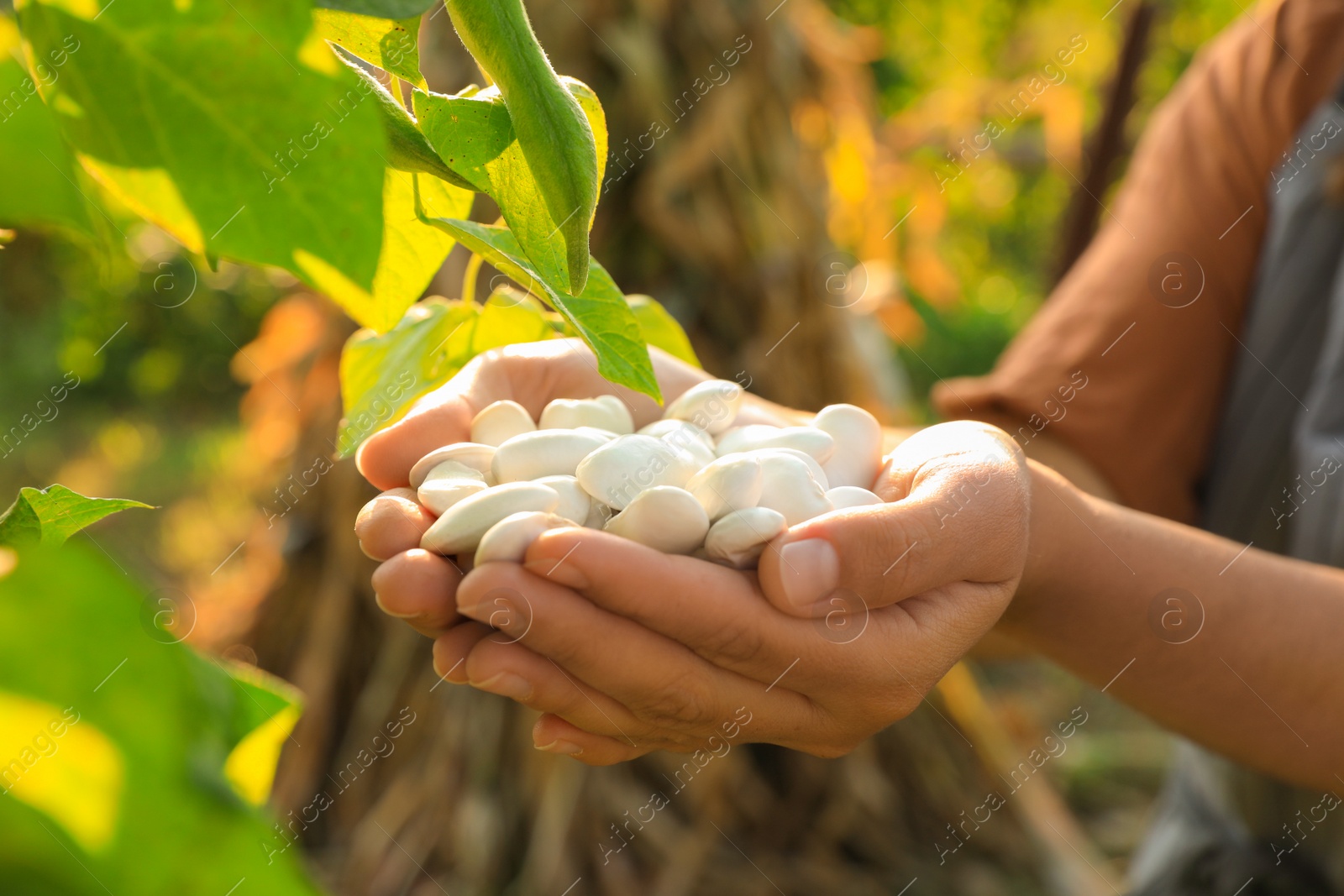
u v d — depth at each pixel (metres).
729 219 1.33
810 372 1.38
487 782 1.26
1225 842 0.79
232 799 0.38
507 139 0.55
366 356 0.61
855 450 0.64
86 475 2.58
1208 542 0.66
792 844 1.32
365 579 1.37
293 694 0.52
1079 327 0.84
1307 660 0.65
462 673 0.58
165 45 0.45
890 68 3.09
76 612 0.36
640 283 1.34
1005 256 3.36
